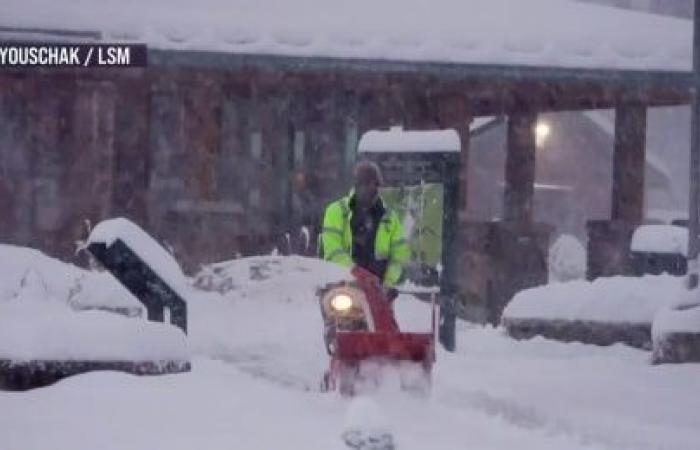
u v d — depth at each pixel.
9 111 35.34
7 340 15.69
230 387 15.57
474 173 79.31
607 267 39.28
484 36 35.88
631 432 15.95
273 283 27.59
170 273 19.06
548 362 22.70
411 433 14.16
